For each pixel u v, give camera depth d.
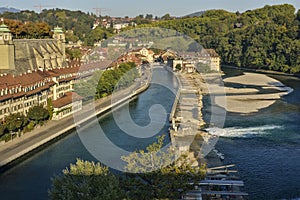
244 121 166.62
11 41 185.12
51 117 164.12
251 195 97.00
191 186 72.44
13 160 117.94
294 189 100.31
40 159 122.00
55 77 185.38
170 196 69.81
